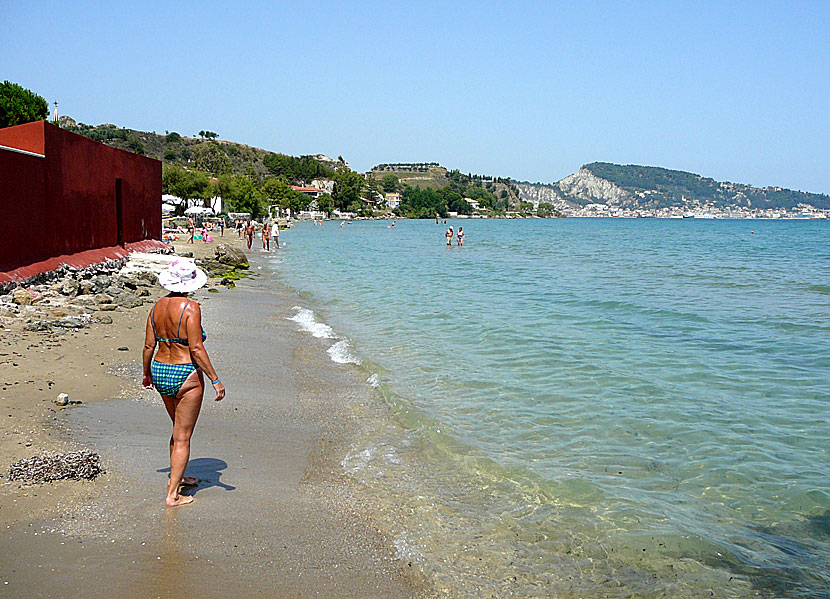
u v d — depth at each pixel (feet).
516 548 16.25
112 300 49.21
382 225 449.48
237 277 83.97
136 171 86.58
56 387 26.35
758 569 15.51
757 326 48.49
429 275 91.66
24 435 20.81
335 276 90.22
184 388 16.83
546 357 37.78
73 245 61.87
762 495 19.62
